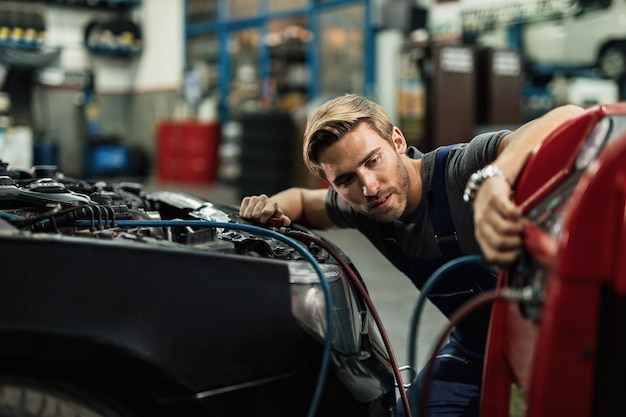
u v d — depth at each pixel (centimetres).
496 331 135
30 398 119
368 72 903
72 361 118
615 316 97
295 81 1098
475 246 170
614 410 100
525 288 116
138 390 126
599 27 664
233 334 128
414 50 649
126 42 1274
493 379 137
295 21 1054
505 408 135
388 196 163
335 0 956
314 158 165
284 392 132
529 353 114
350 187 164
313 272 143
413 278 189
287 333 132
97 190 216
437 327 345
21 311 114
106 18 1295
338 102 165
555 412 102
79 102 1195
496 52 648
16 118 1061
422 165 175
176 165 1177
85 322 117
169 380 123
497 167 131
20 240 118
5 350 114
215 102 1195
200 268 127
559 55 700
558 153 130
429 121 636
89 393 123
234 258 130
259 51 1121
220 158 1159
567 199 115
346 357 140
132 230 159
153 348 122
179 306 125
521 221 115
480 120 663
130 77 1342
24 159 976
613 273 95
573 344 99
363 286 174
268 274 132
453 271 178
